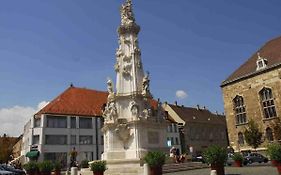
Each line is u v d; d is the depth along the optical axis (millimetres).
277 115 40500
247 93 45344
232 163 29203
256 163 33719
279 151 16172
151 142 25953
